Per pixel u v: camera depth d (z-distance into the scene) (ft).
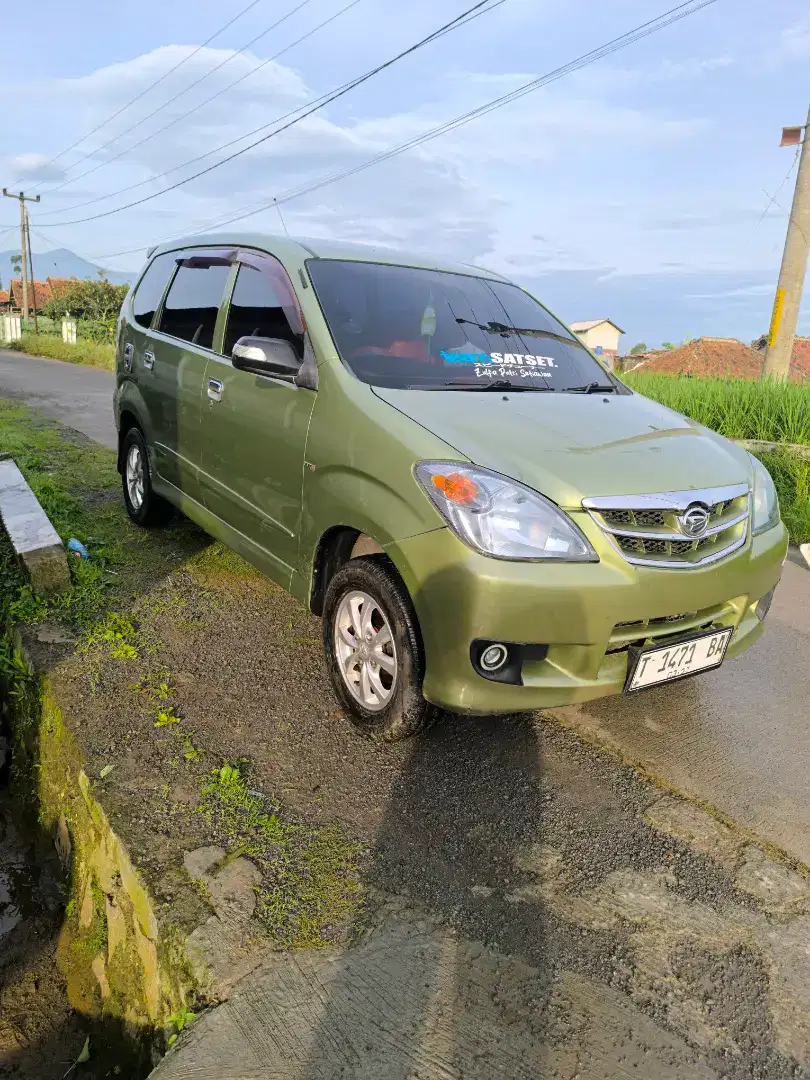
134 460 17.10
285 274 11.78
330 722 10.36
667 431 10.20
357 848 8.07
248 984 6.48
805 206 36.42
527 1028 6.18
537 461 8.54
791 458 23.84
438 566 8.16
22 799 11.95
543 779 9.41
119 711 10.41
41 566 13.32
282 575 11.18
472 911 7.33
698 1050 6.10
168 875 7.63
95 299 142.51
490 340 11.93
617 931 7.22
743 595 9.55
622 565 8.21
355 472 9.35
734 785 9.52
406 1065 5.82
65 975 9.39
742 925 7.37
